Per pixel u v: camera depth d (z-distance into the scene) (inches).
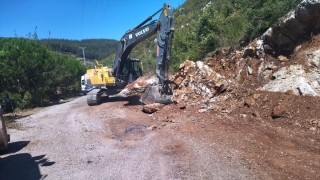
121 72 603.5
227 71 472.4
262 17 446.0
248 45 446.3
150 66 904.9
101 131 356.2
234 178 194.2
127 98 552.7
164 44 421.7
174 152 253.9
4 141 291.0
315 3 323.0
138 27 510.9
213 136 283.6
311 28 353.4
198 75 419.5
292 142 244.8
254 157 225.3
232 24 589.0
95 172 226.8
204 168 214.4
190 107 391.9
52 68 976.3
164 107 410.0
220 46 556.7
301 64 342.3
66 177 222.1
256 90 368.2
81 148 293.7
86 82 625.6
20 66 806.5
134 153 262.1
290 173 194.1
